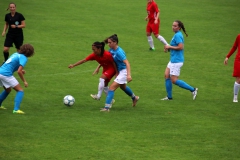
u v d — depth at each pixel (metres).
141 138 31.80
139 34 72.50
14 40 52.84
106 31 73.31
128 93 38.62
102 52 37.22
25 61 35.12
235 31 75.38
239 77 41.00
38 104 39.09
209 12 89.88
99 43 36.91
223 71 53.38
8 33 52.69
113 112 37.50
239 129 34.19
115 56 37.25
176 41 40.62
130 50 62.47
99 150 29.48
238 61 40.88
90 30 73.38
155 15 61.69
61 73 50.31
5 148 29.33
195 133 33.09
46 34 69.44
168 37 70.88
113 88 37.34
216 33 73.81
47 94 42.34
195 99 42.38
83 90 44.22
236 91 41.50
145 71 52.34
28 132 32.19
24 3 91.06
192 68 54.31
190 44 66.50
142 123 34.91
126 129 33.47
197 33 73.50
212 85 47.66
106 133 32.50
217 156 29.06
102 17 83.44
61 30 72.38
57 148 29.61
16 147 29.55
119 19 82.50
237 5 97.38
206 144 31.06
